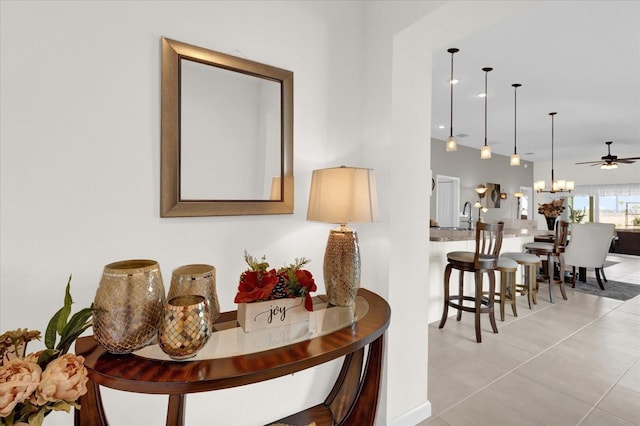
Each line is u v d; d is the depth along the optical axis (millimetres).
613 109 5492
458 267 3334
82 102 1252
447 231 4727
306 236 1875
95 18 1272
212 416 1569
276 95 1739
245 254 1548
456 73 4129
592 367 2656
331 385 1981
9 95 1132
